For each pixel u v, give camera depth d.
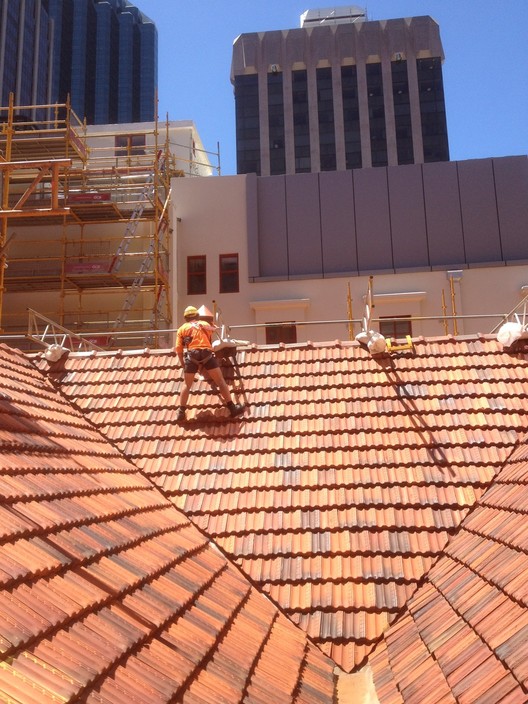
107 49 162.25
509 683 3.59
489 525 5.80
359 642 5.38
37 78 130.88
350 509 6.64
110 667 3.42
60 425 7.21
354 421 7.80
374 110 97.56
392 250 27.62
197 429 7.98
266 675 4.48
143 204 26.02
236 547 6.37
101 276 24.98
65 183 25.80
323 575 5.99
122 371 9.15
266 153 97.00
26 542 4.11
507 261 26.61
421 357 8.79
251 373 8.86
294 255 27.97
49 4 154.50
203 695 3.76
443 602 5.14
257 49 100.06
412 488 6.81
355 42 99.19
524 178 27.72
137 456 7.66
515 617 4.14
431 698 3.96
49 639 3.32
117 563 4.68
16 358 9.04
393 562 6.03
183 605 4.70
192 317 8.52
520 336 8.52
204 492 7.09
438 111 96.88
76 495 5.48
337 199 28.27
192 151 39.50
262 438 7.73
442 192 27.89
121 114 162.00
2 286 19.91
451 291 25.27
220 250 27.97
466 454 7.16
